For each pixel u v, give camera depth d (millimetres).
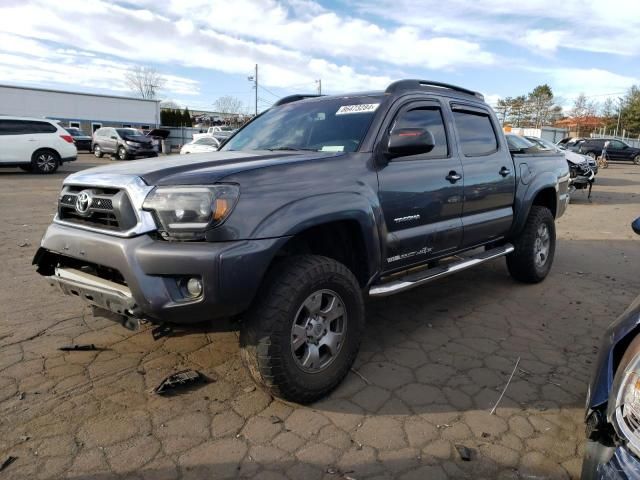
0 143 15688
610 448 1717
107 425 2670
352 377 3277
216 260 2404
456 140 4109
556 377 3346
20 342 3645
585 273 6039
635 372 1697
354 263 3273
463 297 4992
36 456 2416
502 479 2344
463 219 4117
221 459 2432
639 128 67188
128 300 2547
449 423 2777
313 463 2418
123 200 2600
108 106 40875
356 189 3084
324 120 3699
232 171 2629
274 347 2656
